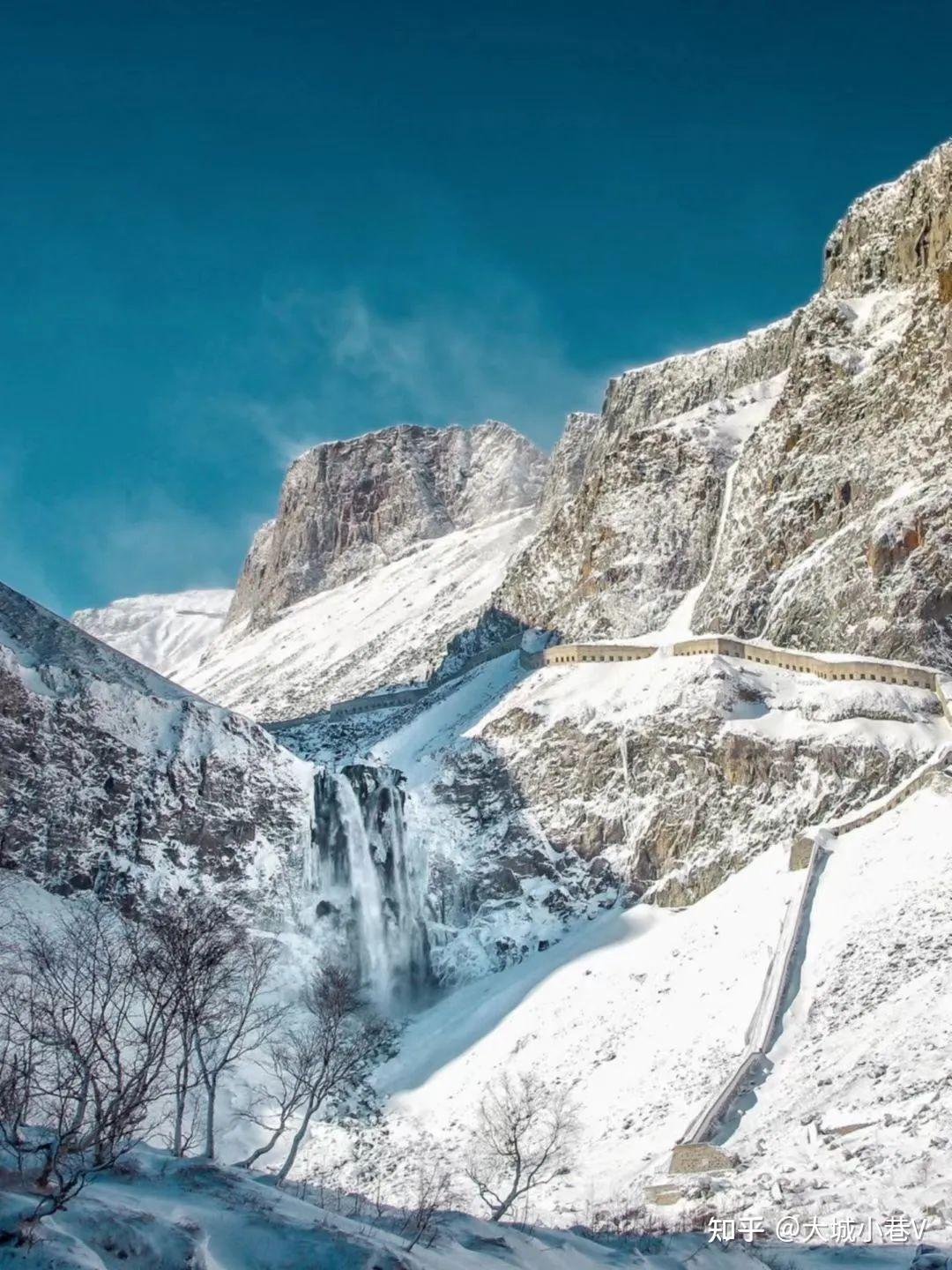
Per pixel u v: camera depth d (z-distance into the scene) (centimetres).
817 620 13600
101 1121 2759
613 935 11319
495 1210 5022
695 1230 4522
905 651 12656
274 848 12406
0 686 11538
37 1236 2048
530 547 19525
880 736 11731
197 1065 7444
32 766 11456
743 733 12219
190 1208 2461
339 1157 8100
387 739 16488
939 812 10238
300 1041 8112
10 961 6338
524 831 12900
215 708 12962
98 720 12081
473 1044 10038
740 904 10438
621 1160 7150
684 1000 9188
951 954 7925
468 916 12612
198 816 12138
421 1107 9206
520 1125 7331
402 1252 2422
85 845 11406
